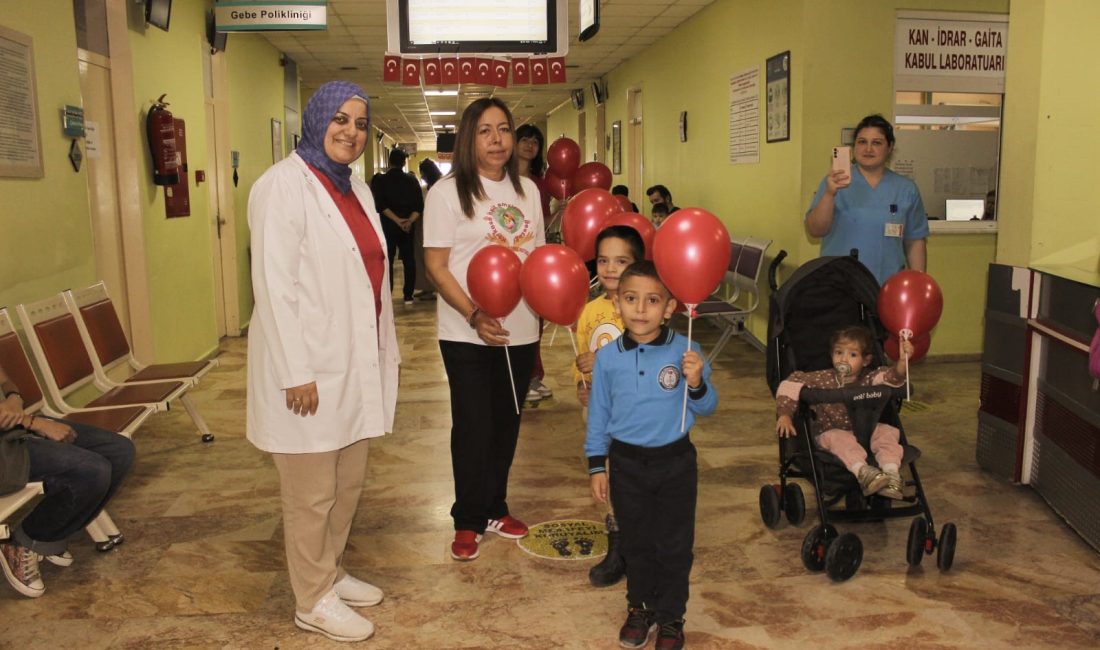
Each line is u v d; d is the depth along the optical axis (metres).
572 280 2.84
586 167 5.76
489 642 2.71
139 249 5.75
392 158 10.40
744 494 3.99
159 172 5.97
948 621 2.82
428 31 5.98
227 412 5.54
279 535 3.58
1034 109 4.00
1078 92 3.97
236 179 8.62
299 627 2.79
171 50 6.61
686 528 2.59
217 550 3.43
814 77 6.59
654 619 2.70
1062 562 3.26
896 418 3.37
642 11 9.12
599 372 2.62
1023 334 3.96
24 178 3.99
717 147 8.73
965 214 6.89
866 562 3.27
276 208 2.47
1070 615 2.85
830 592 3.03
